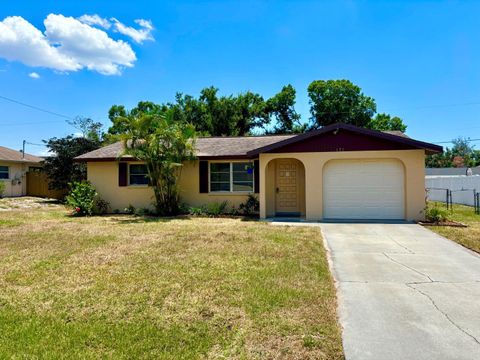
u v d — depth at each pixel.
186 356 2.98
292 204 13.50
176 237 8.36
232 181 13.99
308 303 4.15
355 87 34.44
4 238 8.38
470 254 6.76
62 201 20.34
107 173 14.73
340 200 11.88
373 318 3.77
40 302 4.22
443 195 20.64
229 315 3.80
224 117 34.78
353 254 6.81
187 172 14.12
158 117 12.99
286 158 12.59
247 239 8.07
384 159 11.62
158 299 4.29
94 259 6.27
